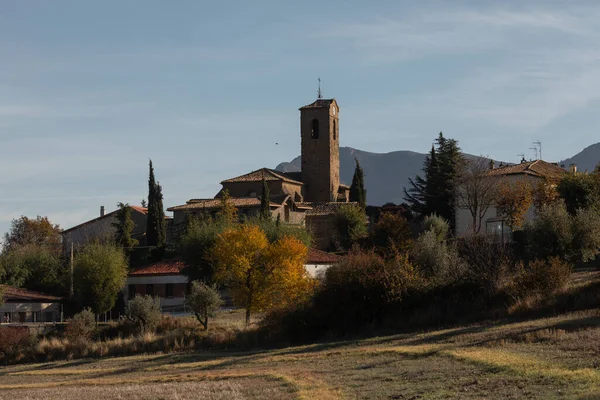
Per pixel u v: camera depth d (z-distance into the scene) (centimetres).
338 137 13475
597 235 6062
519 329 4059
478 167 9925
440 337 4331
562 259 5959
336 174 13375
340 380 3253
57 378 4641
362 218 10862
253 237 6888
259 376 3594
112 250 8106
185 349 5656
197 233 8288
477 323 4769
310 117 13138
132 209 12312
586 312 4366
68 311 8231
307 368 3747
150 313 6500
